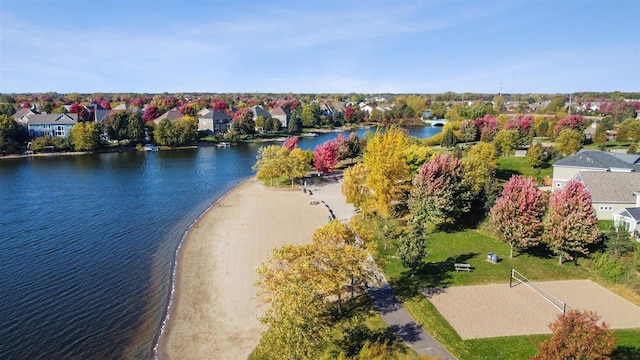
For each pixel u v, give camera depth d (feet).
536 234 144.36
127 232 191.83
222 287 136.05
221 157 424.46
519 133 408.05
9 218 211.82
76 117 502.79
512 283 129.59
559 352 71.87
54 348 107.45
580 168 226.79
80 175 326.03
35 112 535.60
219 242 176.35
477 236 170.40
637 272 126.11
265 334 89.20
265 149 292.81
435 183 171.01
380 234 172.65
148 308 125.49
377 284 119.55
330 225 109.70
